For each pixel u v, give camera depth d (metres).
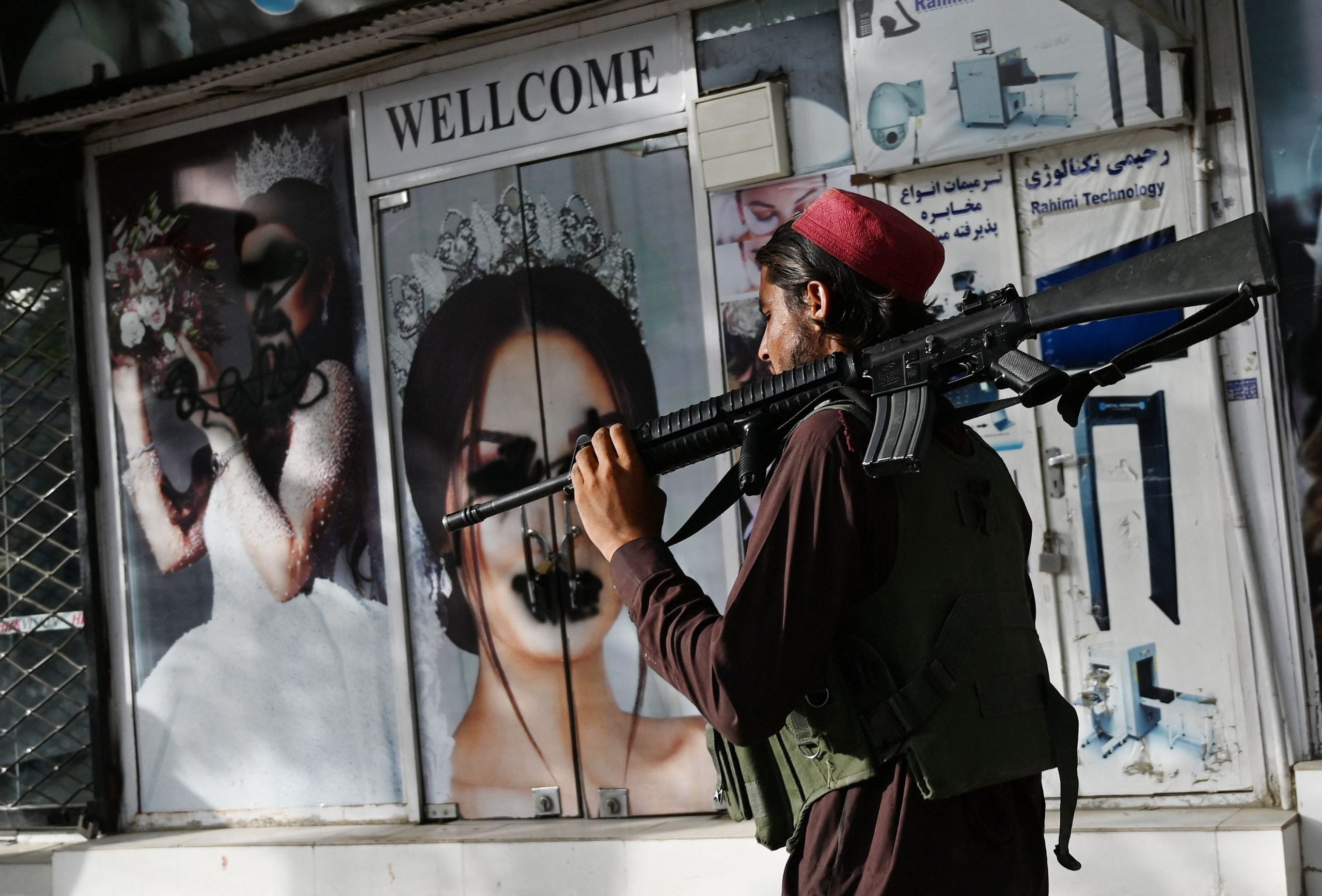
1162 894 3.99
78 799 6.02
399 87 5.39
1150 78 4.22
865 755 1.63
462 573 5.28
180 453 5.86
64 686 6.05
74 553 6.06
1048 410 4.48
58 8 5.66
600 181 5.05
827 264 1.79
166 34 5.43
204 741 5.79
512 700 5.19
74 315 6.03
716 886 4.52
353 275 5.50
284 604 5.64
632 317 5.01
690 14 4.89
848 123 4.66
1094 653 4.42
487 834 4.96
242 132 5.71
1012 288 1.65
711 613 1.64
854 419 1.66
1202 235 1.49
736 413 1.76
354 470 5.49
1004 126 4.41
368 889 5.06
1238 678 4.24
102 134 6.02
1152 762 4.35
